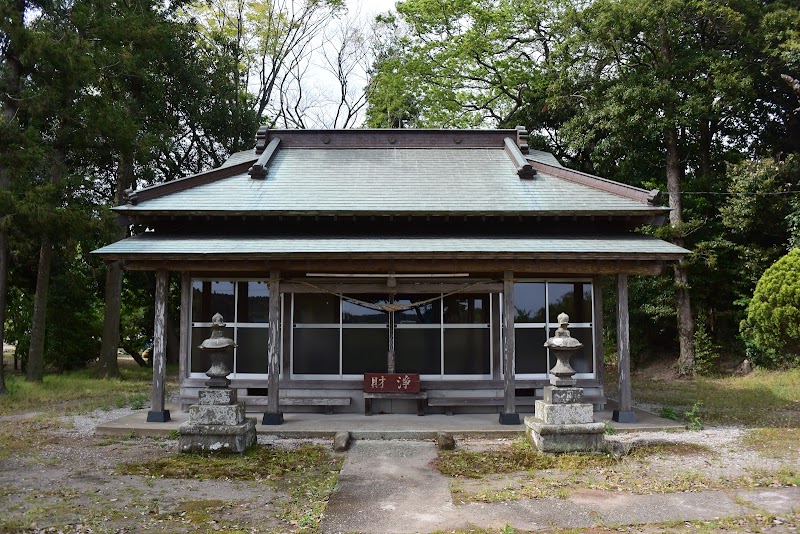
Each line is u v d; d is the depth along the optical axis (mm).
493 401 11820
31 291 22969
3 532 5848
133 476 7875
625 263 10922
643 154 23531
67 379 19625
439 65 30203
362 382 12109
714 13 20969
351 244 10984
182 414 11844
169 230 12062
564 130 24453
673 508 6434
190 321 12320
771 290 16688
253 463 8445
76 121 17359
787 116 23766
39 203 15602
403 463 8547
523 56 30281
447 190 12750
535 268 10891
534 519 6176
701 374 21188
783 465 8203
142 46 19906
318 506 6625
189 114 25875
